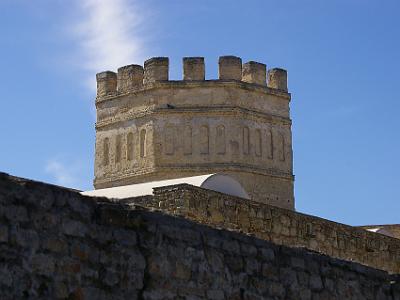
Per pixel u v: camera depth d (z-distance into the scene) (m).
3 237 12.96
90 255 14.17
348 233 35.34
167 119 54.28
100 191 35.19
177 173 53.66
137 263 14.88
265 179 54.72
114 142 56.44
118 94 56.47
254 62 55.78
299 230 32.84
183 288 15.59
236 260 16.78
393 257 37.88
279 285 17.62
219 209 29.69
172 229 15.62
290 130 56.44
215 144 53.88
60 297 13.57
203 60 54.75
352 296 19.41
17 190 13.30
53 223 13.70
